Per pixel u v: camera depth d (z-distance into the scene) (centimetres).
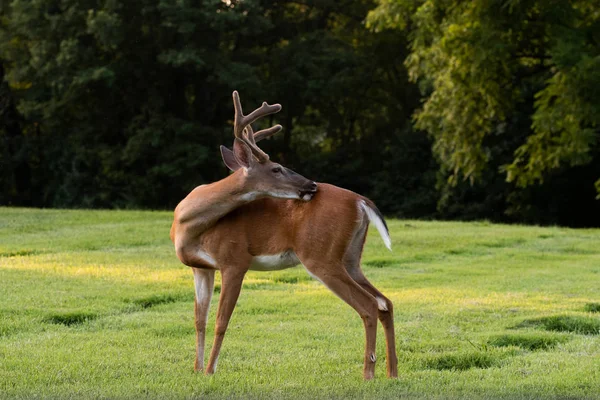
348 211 614
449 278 1170
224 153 643
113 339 766
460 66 2112
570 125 1972
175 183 2889
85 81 2647
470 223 1928
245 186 615
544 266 1302
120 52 2862
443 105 2227
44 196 3112
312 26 3275
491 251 1480
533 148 2155
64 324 846
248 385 598
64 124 3038
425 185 3008
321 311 912
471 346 748
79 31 2722
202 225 626
